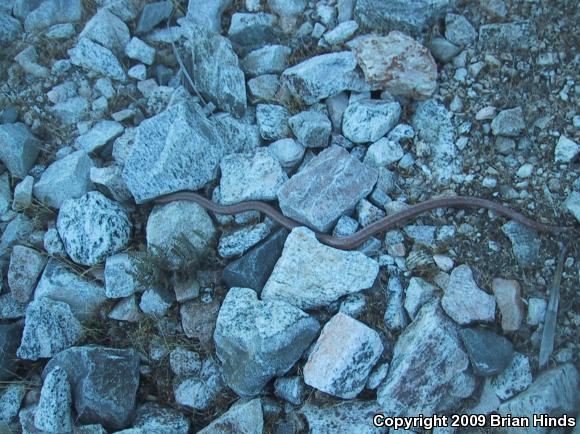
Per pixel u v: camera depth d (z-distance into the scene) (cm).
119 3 145
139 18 145
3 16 148
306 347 106
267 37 138
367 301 109
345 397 102
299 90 126
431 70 121
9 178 132
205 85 129
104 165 130
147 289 115
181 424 107
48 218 126
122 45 142
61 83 138
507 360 102
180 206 119
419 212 112
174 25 146
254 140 126
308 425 103
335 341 102
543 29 126
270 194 117
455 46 127
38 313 113
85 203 119
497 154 118
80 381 107
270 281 109
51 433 106
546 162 115
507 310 105
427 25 129
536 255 109
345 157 117
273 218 116
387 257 112
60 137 133
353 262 108
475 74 124
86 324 117
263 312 107
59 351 113
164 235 117
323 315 110
